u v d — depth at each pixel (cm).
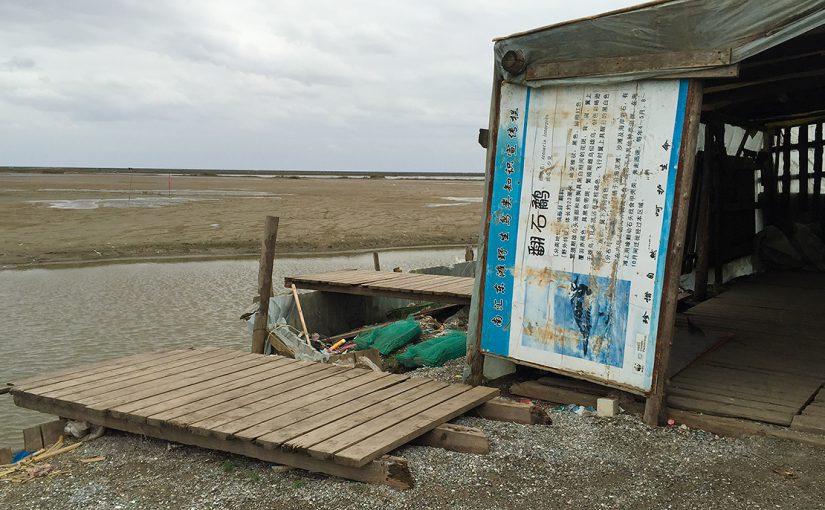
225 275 1836
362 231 2808
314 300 1110
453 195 5469
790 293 1039
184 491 452
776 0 453
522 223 609
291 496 436
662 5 497
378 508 414
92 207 3378
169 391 582
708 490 427
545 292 596
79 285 1644
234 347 1098
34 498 452
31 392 578
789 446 486
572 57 557
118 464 504
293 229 2795
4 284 1639
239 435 471
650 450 490
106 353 1055
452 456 486
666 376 533
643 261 532
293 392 579
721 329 810
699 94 498
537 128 592
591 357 570
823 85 735
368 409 533
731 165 1098
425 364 838
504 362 675
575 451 493
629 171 536
